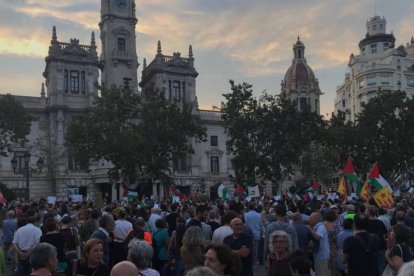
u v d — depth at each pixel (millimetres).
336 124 63938
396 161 59125
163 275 13078
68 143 58000
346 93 132875
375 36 126938
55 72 75500
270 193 78562
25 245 14516
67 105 75250
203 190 82562
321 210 21109
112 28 82125
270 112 51750
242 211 21391
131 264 6051
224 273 6969
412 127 59062
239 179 53844
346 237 12453
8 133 59219
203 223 15062
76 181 72812
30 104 74500
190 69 84625
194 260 9141
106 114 48438
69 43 76562
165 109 49812
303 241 13477
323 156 67938
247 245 11688
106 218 13359
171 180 52281
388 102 59844
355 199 30594
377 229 14570
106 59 81750
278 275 9109
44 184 72375
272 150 51969
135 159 46719
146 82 89000
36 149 73250
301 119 52312
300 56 111125
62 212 24500
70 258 10367
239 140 52938
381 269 14398
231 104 52094
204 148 85312
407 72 118500
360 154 59344
